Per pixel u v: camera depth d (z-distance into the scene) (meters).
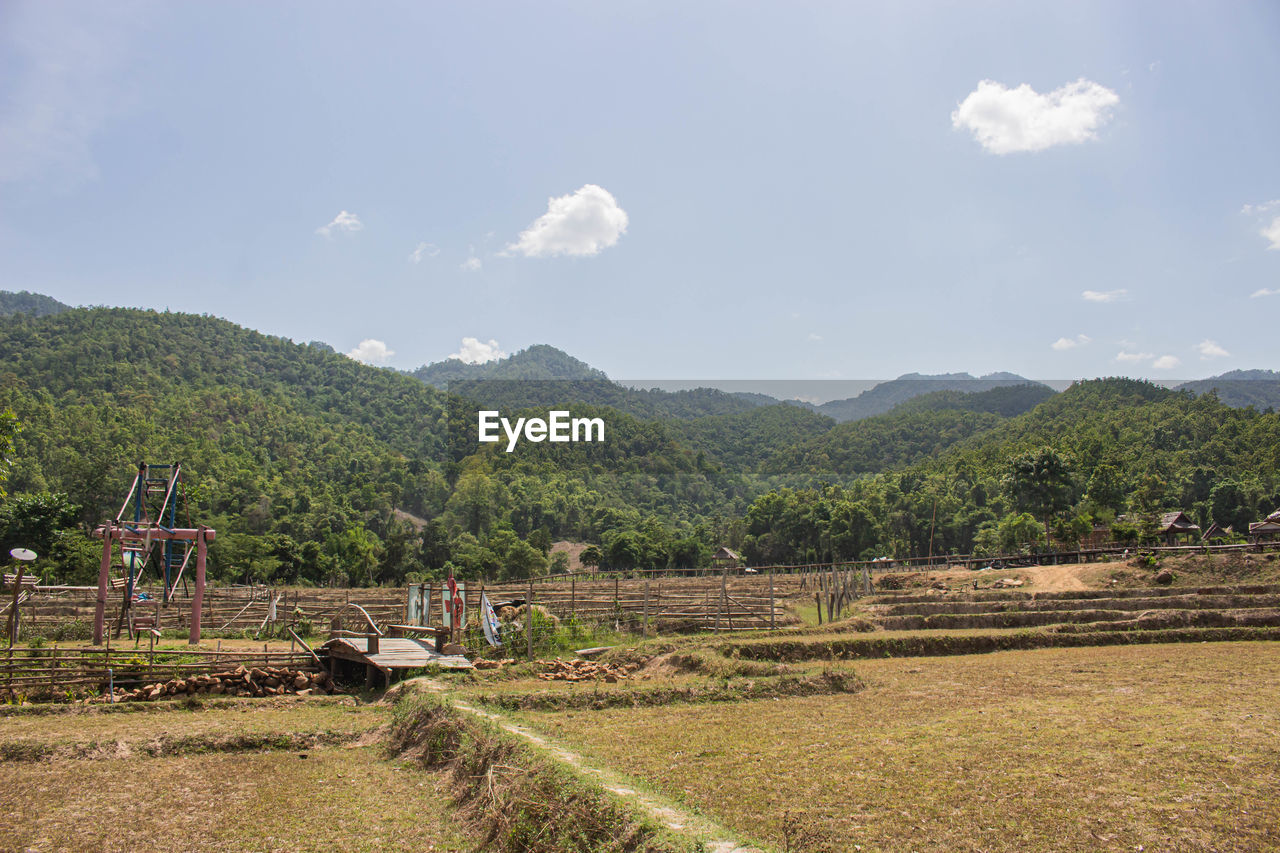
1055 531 78.38
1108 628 31.80
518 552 94.25
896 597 47.50
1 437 35.66
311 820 12.37
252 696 21.92
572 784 11.67
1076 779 12.45
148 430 146.75
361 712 20.41
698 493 158.75
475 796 13.02
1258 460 112.06
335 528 118.31
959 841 10.10
